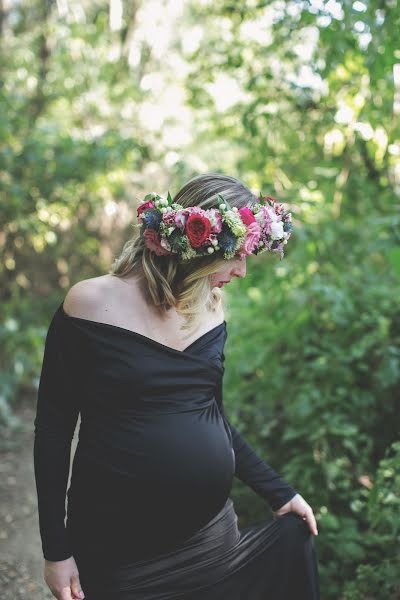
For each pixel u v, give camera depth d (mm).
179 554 1521
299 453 3049
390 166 3623
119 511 1479
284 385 3322
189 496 1494
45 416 1527
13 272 6391
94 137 5777
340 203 3559
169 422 1487
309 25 3287
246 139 4074
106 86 6738
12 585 2609
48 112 6586
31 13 7098
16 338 5496
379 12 2693
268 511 3020
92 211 6379
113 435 1479
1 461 4055
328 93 3438
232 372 3607
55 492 1502
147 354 1490
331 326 3342
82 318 1505
